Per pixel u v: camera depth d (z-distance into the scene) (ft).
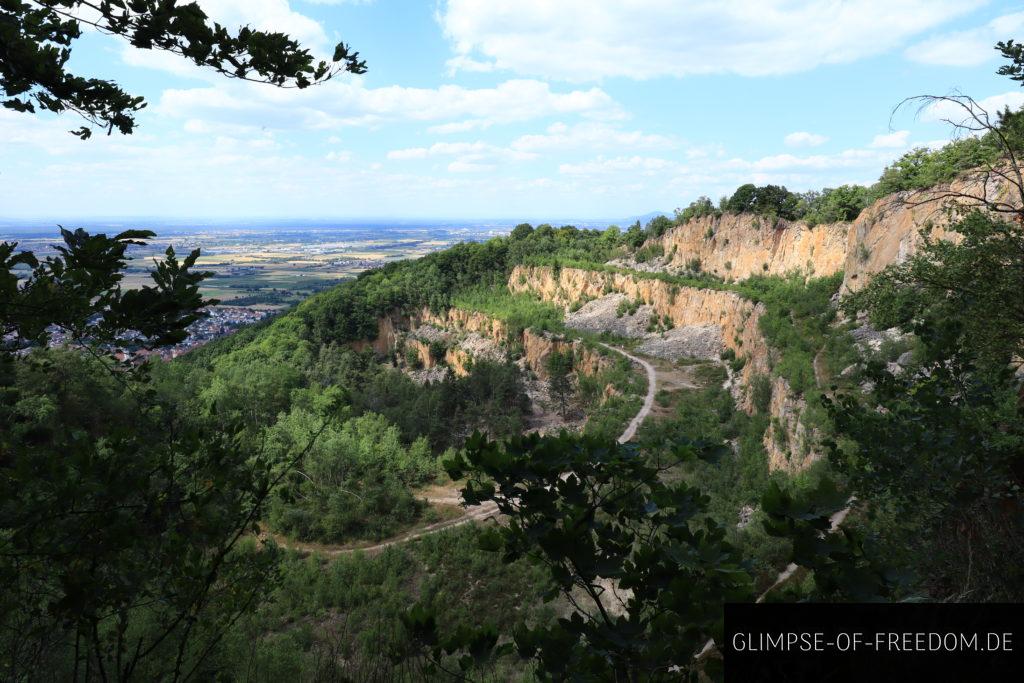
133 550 16.15
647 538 14.37
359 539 177.99
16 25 17.12
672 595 12.10
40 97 18.85
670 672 13.01
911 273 42.09
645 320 335.67
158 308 14.92
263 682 46.16
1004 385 26.55
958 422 23.13
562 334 351.67
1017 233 36.63
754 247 296.30
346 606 125.29
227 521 17.58
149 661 21.20
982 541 19.80
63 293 13.99
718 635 11.68
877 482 23.76
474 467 14.80
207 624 19.22
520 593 124.98
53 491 14.80
